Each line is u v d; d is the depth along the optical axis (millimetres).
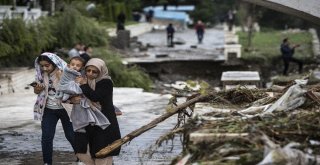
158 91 39438
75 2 50594
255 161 8016
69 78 11430
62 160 14922
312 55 52969
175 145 15836
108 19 72188
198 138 8633
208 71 50312
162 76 48344
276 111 9945
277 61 53188
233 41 59781
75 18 40625
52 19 40844
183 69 50156
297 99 10250
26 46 34312
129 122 21062
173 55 54094
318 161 7910
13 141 17625
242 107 11258
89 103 11367
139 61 48188
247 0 23516
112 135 11453
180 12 102875
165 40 70250
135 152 15555
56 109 13125
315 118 8992
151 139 17406
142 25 81250
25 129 19672
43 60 12969
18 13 37656
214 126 9062
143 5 105500
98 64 11297
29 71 32469
